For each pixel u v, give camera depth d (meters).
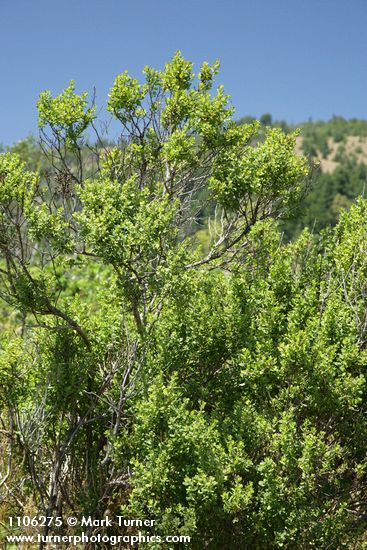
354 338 5.74
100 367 6.12
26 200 5.54
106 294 6.65
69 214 6.09
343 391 5.47
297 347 5.52
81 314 6.36
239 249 6.88
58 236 5.55
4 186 5.46
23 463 5.94
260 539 5.11
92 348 6.20
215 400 6.16
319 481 5.46
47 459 6.22
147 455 5.16
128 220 5.48
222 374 6.16
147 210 5.60
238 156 6.78
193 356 6.18
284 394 5.56
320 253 7.68
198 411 5.55
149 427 5.26
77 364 5.97
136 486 5.20
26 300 5.57
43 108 6.14
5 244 5.58
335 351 5.77
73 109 6.14
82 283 11.62
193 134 6.55
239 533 5.08
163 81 6.68
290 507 5.00
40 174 6.38
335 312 6.15
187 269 6.41
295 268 7.29
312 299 6.48
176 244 6.54
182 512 4.91
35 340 6.23
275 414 5.50
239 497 4.77
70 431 5.96
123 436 5.58
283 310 6.70
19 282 5.60
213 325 6.20
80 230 5.63
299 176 6.70
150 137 6.65
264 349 5.96
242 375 5.69
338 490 5.60
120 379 6.02
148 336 5.90
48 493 6.06
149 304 6.33
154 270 5.85
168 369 6.04
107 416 6.01
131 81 6.48
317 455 5.10
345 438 5.82
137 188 6.55
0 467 6.27
